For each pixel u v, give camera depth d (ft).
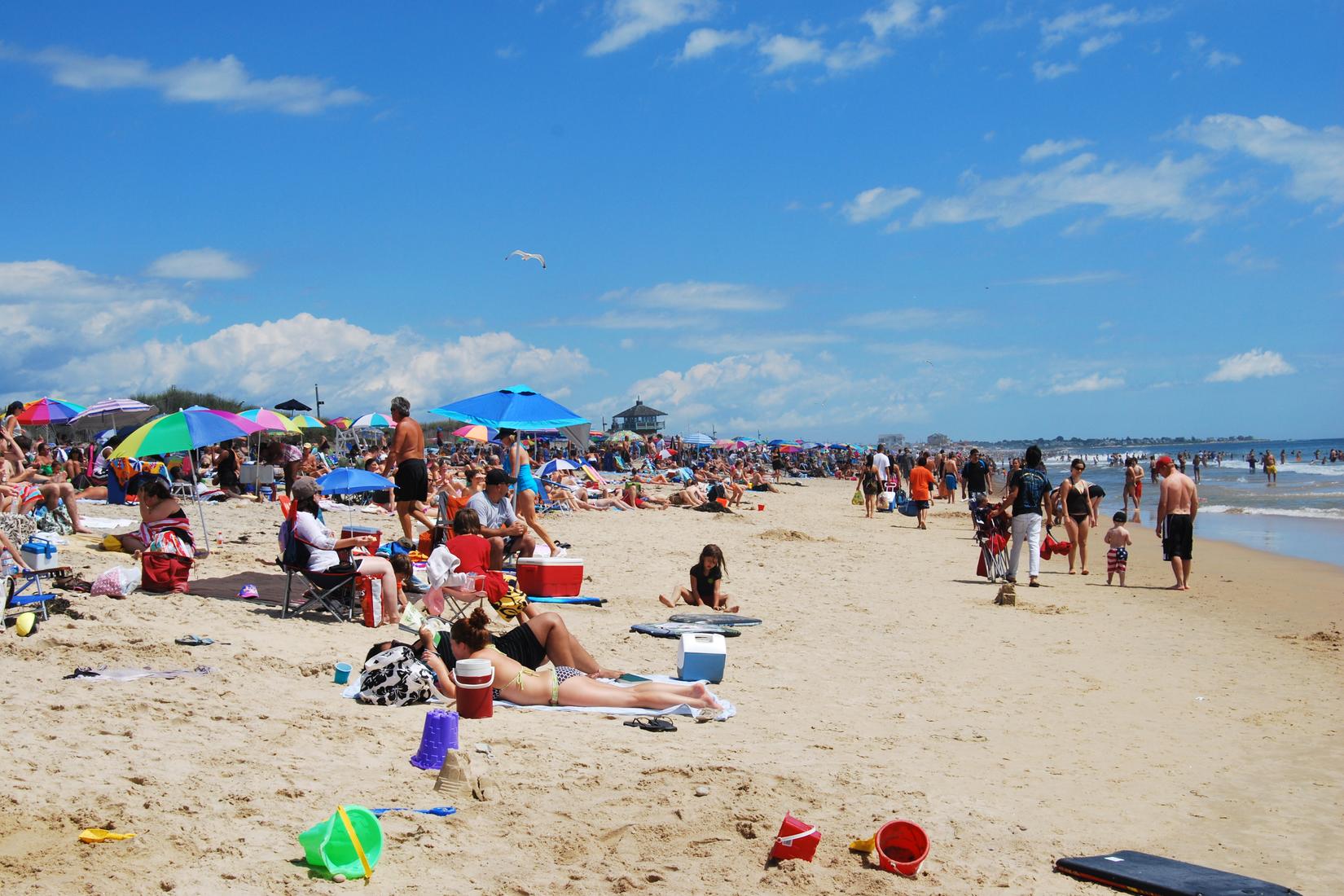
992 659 31.14
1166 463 48.70
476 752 18.99
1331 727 23.91
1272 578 52.75
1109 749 21.85
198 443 35.68
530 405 45.70
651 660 29.43
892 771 19.61
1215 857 16.16
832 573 50.42
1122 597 45.39
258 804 15.60
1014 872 15.08
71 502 42.65
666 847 15.17
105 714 19.48
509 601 31.99
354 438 148.05
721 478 123.54
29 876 12.59
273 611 31.53
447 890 13.34
